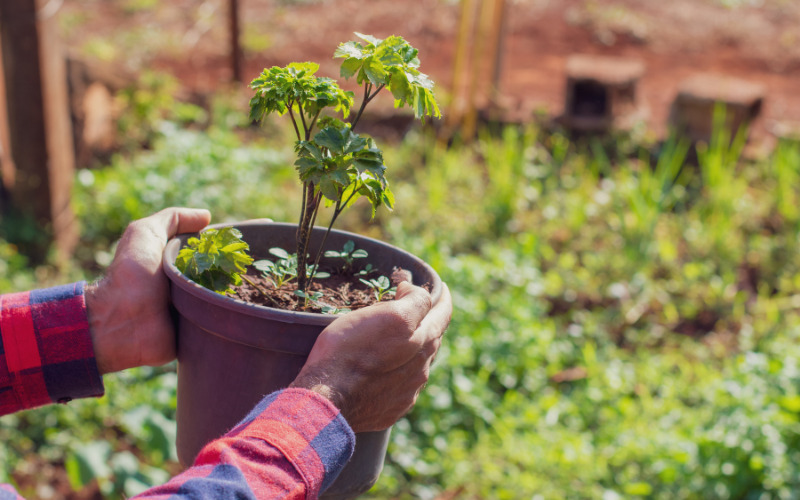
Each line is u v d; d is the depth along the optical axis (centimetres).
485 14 584
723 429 293
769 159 571
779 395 307
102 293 108
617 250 473
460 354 349
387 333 89
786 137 587
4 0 404
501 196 504
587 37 970
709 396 335
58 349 104
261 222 123
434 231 482
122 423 293
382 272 120
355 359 88
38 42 412
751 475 278
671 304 428
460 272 404
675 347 409
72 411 318
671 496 285
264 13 1022
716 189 507
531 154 578
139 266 109
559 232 497
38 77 415
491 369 363
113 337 108
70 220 460
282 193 517
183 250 108
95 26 994
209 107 662
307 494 76
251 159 546
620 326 420
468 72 817
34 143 425
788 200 511
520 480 293
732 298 436
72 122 524
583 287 440
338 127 101
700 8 1086
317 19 1001
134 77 615
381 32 959
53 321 104
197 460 78
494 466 304
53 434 308
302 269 108
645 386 366
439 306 102
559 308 432
